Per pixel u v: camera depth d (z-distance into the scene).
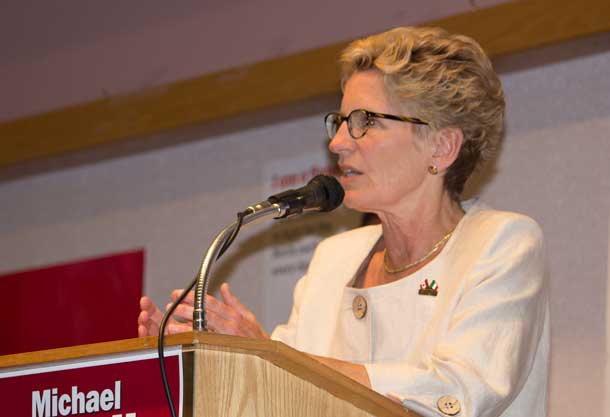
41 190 8.14
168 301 7.33
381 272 4.35
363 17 6.49
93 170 7.92
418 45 4.19
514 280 3.77
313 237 6.70
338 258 4.50
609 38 5.65
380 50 4.20
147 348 2.74
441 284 3.96
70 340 7.61
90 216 7.85
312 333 4.31
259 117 6.96
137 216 7.62
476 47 4.25
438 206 4.20
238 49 6.99
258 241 6.91
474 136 4.22
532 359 3.76
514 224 3.97
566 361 5.57
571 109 5.89
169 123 7.18
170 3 7.34
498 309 3.65
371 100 4.14
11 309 7.92
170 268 7.37
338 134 4.18
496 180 6.02
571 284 5.66
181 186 7.46
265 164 7.07
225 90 6.95
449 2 6.16
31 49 7.89
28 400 2.94
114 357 2.82
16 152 7.81
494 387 3.42
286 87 6.67
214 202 7.27
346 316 4.15
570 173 5.82
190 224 7.36
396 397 3.29
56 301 7.75
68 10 7.76
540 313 3.85
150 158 7.66
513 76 6.11
